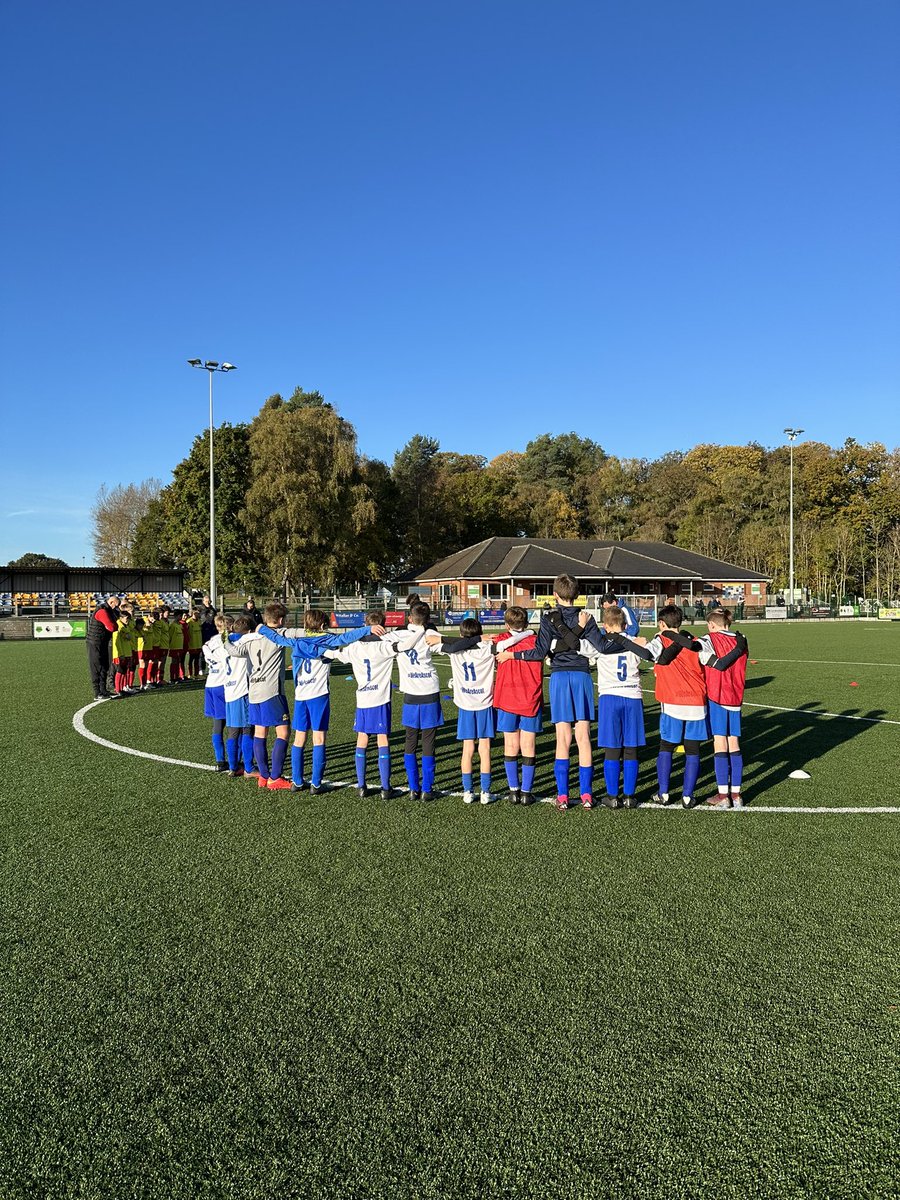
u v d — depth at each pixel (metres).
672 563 56.59
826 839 5.45
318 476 47.34
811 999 3.26
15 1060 2.87
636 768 6.34
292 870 4.84
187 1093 2.67
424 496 66.31
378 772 7.64
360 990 3.34
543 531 74.38
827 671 17.45
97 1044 2.97
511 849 5.24
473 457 86.62
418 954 3.68
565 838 5.49
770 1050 2.89
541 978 3.44
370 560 57.06
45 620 32.00
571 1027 3.05
